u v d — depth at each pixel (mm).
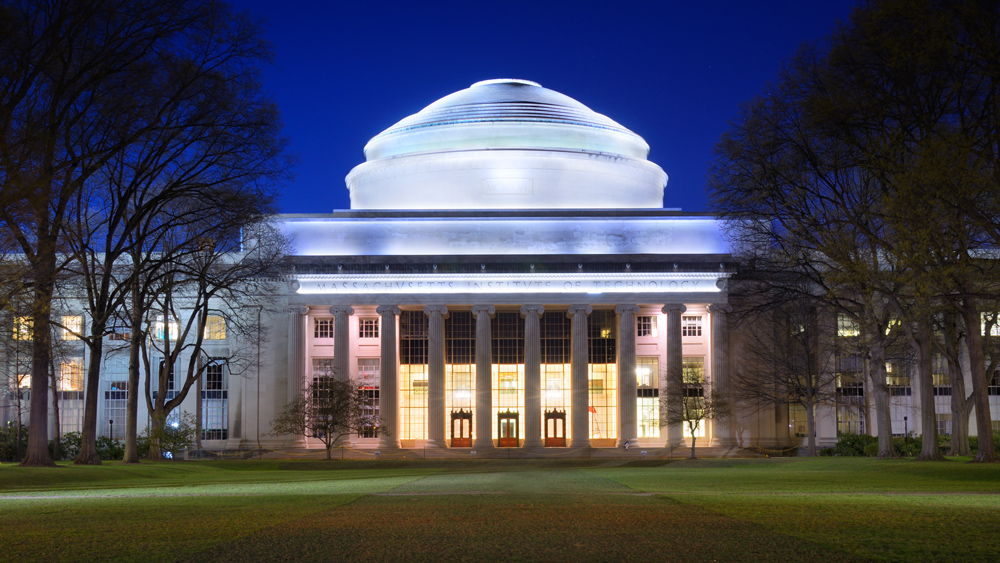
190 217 64375
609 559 16812
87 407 57312
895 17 41312
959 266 41375
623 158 109562
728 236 93812
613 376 99125
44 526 22391
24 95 41750
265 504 28141
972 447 78812
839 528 20609
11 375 92000
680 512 24375
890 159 43625
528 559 16859
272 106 57094
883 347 64250
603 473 52844
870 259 57406
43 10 43938
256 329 81125
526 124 108938
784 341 87875
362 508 26375
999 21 38969
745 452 92750
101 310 55125
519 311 98750
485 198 106062
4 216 40969
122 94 49250
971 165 40250
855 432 97750
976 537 19125
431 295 96000
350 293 96000
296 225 100188
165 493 35000
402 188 107938
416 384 98938
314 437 92125
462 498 30062
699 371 95500
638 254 97062
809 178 56750
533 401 94375
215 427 98375
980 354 52188
